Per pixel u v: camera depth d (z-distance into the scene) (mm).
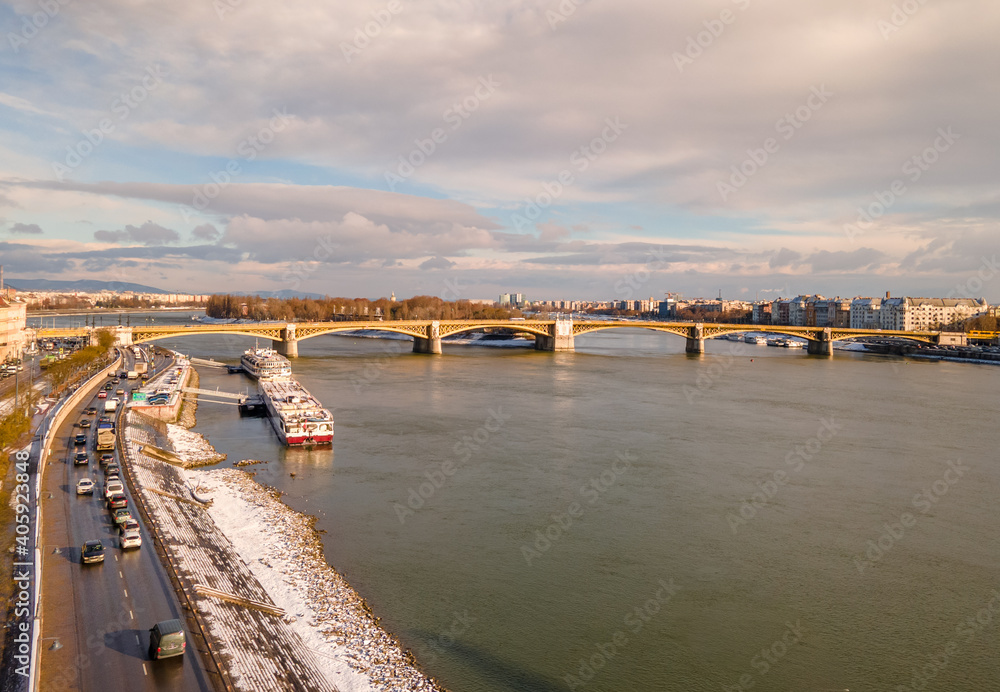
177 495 76000
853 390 187125
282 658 44219
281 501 79688
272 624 48875
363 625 50500
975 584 61656
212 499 78188
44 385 137250
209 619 47031
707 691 44781
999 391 187250
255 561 60625
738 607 56625
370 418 133250
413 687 42969
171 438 108938
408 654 47219
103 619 45625
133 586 50469
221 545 63125
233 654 43250
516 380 197500
